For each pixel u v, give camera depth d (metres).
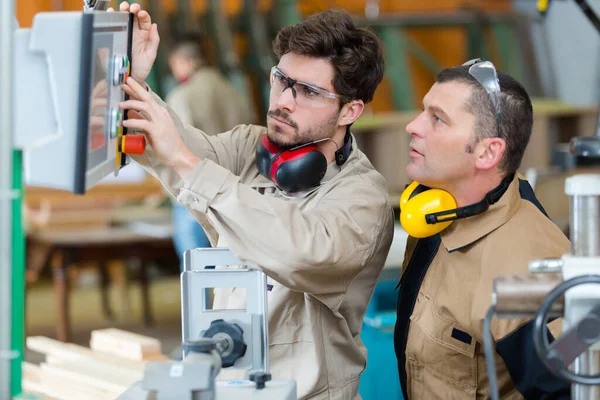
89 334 6.45
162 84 7.86
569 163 3.97
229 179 1.76
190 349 1.44
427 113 1.86
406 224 1.88
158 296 8.16
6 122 1.34
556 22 8.38
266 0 8.37
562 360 1.29
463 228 1.90
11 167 1.35
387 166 6.23
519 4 8.82
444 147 1.82
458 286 1.91
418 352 1.99
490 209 1.87
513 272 1.81
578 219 1.35
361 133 6.35
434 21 8.69
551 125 6.42
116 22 1.63
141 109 1.73
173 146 1.75
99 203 7.10
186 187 1.76
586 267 1.33
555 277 1.36
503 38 8.73
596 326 1.28
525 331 1.77
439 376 1.97
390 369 3.38
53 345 2.86
